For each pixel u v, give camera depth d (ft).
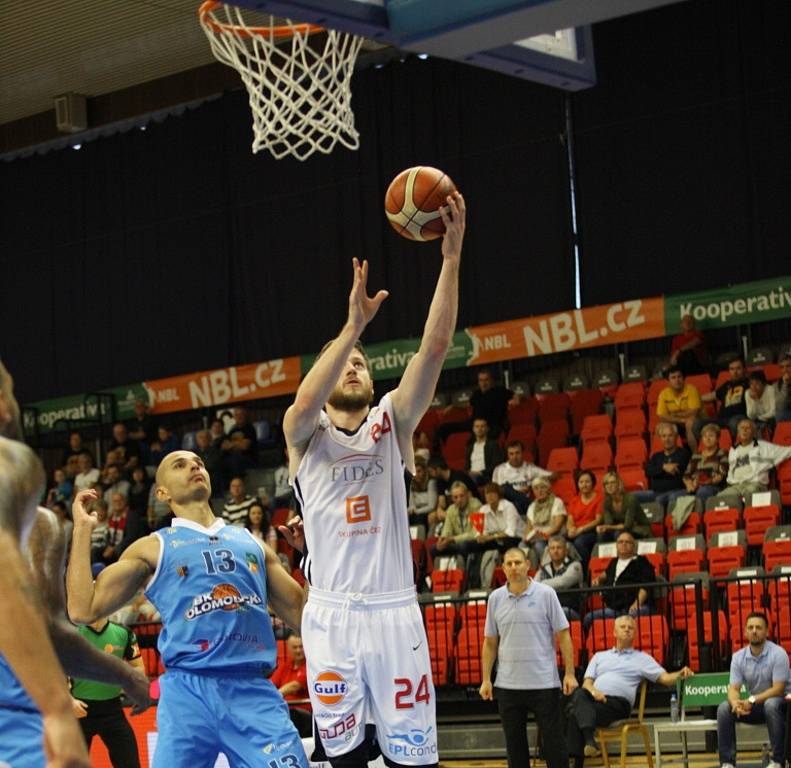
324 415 17.57
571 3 23.00
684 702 38.75
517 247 69.15
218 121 77.56
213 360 77.56
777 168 62.69
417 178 17.89
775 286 60.18
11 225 85.15
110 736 33.86
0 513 9.52
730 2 64.13
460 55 26.25
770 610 44.47
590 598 47.96
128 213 80.79
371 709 16.88
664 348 65.31
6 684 13.04
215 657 20.04
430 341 17.33
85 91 79.66
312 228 74.69
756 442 52.31
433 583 51.75
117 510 64.64
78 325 82.53
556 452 60.18
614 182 66.74
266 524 57.41
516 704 35.65
